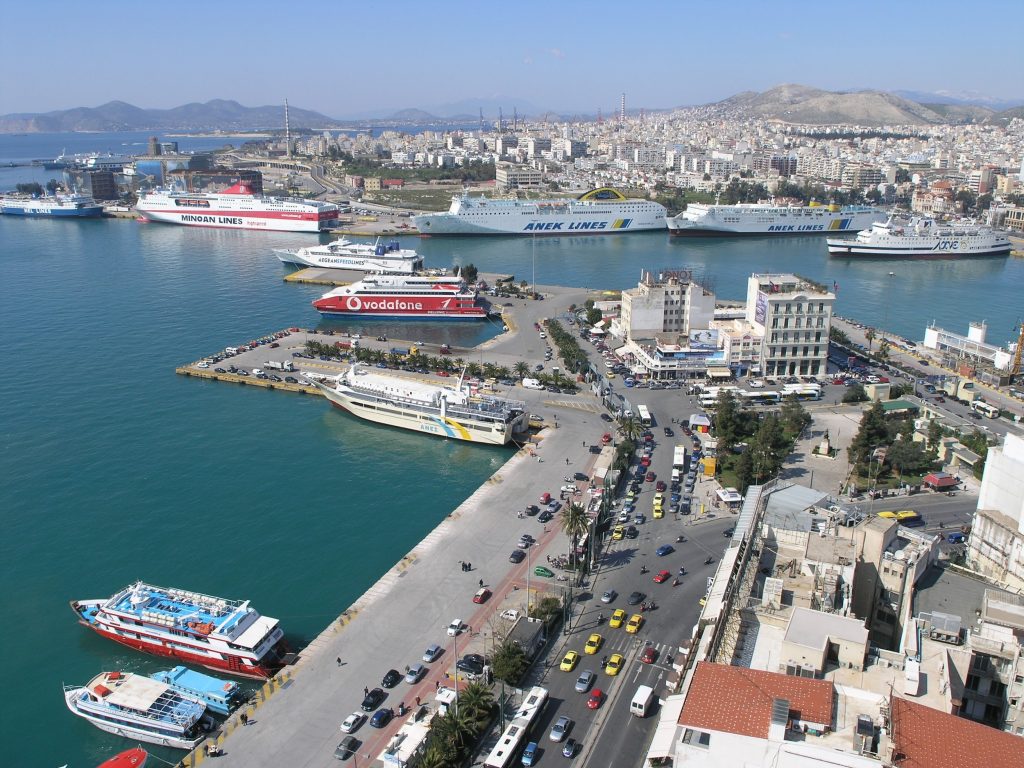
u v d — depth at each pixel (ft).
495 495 641.40
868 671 299.58
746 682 261.65
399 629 475.31
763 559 388.98
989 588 390.63
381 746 386.52
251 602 522.06
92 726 421.59
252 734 397.60
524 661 431.02
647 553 555.28
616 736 390.63
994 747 232.32
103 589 538.47
